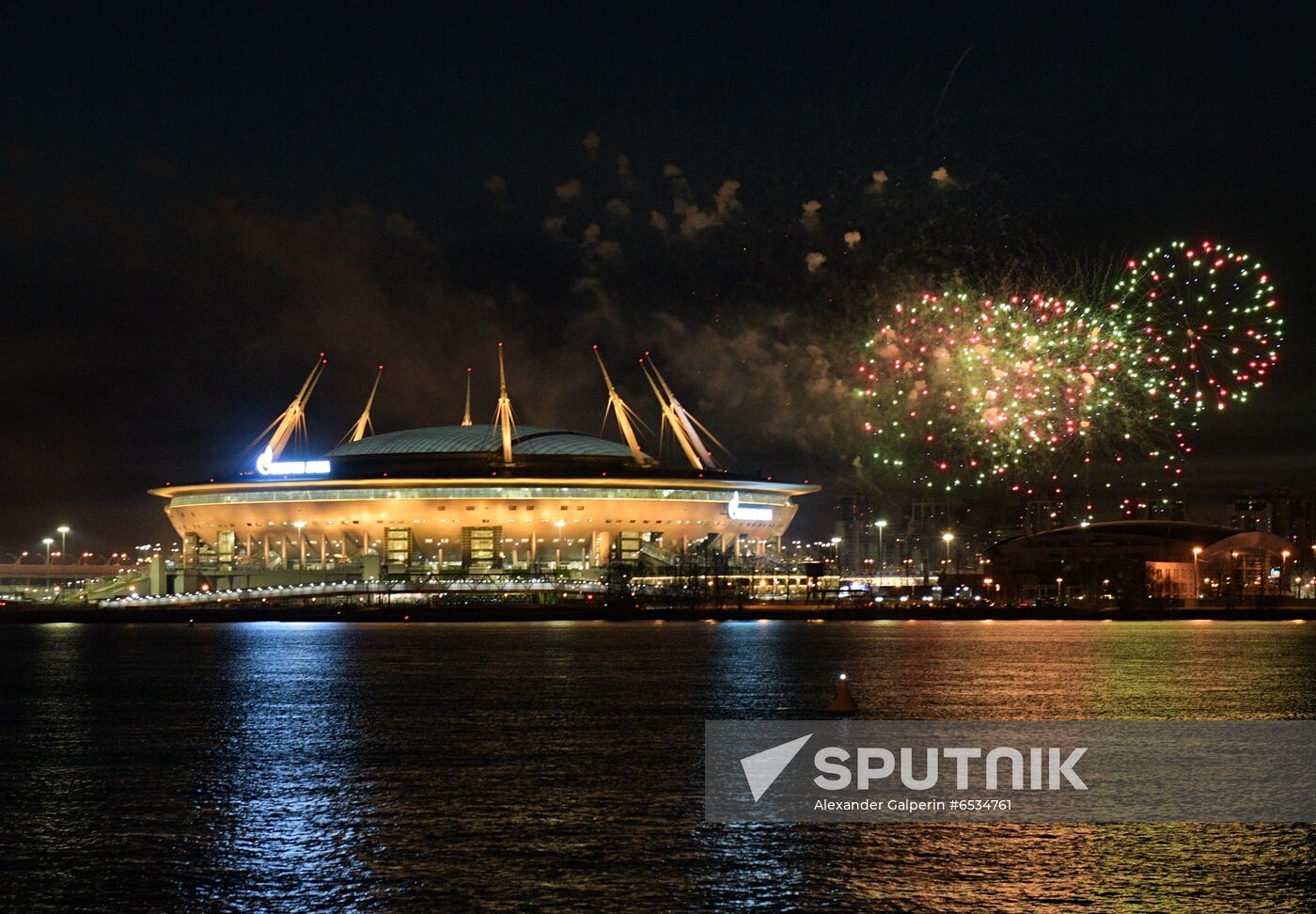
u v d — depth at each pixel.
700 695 74.44
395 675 90.19
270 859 35.97
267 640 141.88
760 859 35.84
